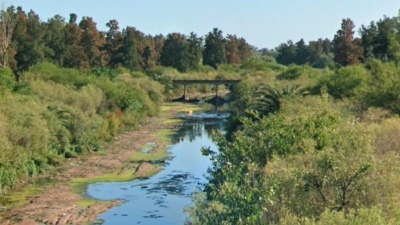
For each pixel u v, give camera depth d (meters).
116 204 31.86
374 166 16.11
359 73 49.94
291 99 44.94
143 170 40.91
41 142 39.66
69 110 46.56
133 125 64.31
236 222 16.36
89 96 55.94
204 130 65.00
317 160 16.78
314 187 16.34
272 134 23.97
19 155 35.59
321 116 25.67
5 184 33.94
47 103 47.78
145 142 54.69
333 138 21.55
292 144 23.09
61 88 55.84
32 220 28.45
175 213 29.92
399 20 56.81
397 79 39.97
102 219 29.02
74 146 45.41
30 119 38.66
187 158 46.47
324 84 51.59
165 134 61.47
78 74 70.81
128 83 82.00
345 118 29.70
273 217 16.48
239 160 23.59
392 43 56.09
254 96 59.38
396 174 16.28
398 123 26.14
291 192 16.48
